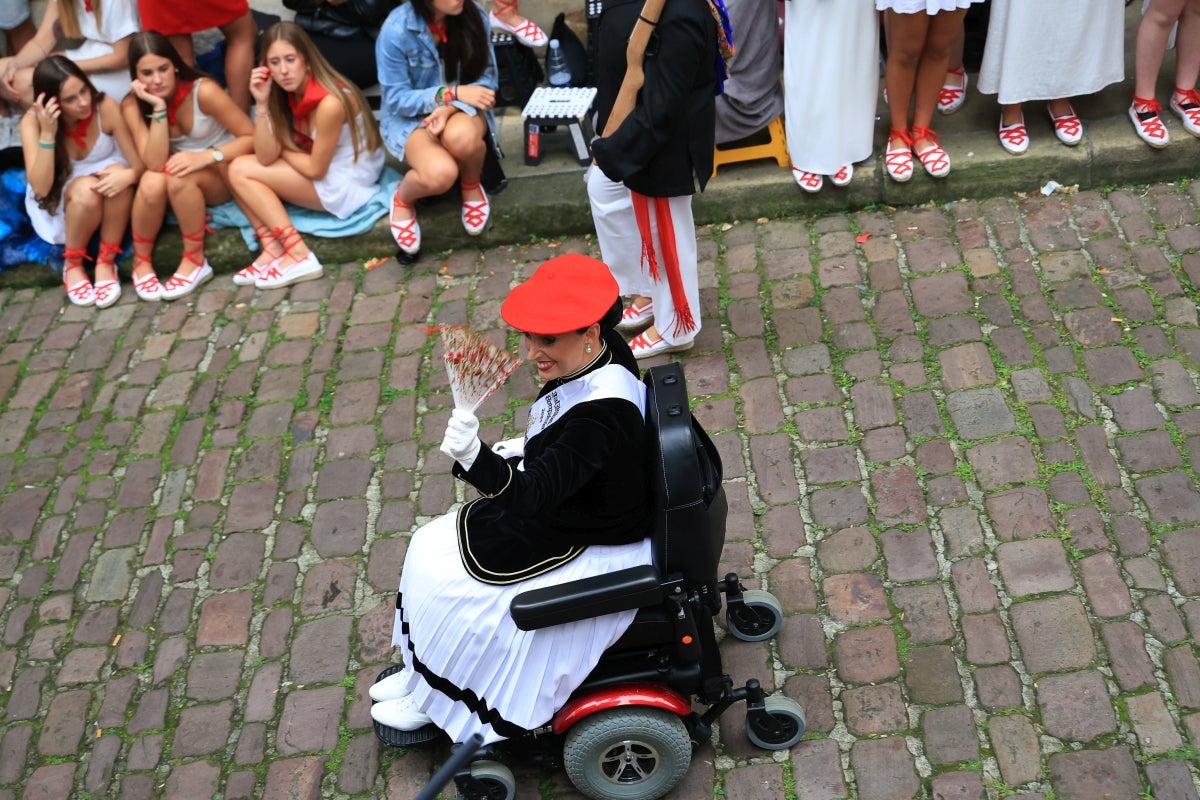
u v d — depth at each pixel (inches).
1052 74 177.8
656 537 103.4
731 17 179.9
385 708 121.6
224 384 180.5
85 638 144.6
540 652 106.7
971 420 150.3
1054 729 115.7
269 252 201.2
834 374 161.9
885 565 135.0
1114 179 185.0
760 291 179.8
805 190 189.6
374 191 201.9
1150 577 127.3
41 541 159.2
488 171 198.8
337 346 184.2
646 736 108.9
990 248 177.9
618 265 167.8
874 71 180.7
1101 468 140.4
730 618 128.3
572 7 228.2
